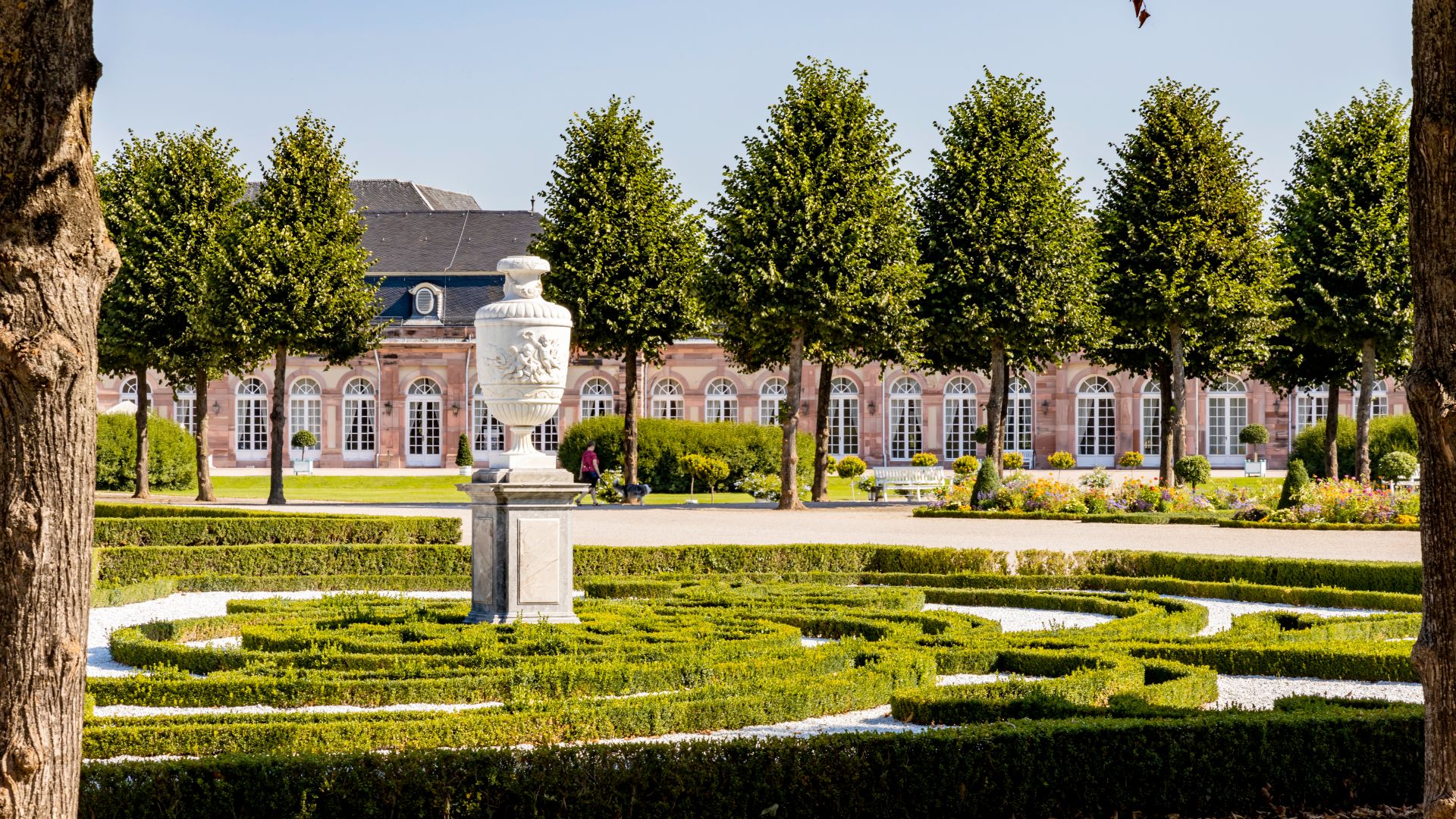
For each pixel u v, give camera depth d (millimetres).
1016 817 7945
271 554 19547
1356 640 13273
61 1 5059
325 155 38406
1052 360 38469
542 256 37500
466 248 62500
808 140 34969
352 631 12945
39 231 5066
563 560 13430
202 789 6984
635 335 37312
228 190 39469
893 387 59500
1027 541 24234
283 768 7125
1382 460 39281
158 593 17719
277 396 38000
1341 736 8484
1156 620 14391
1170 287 37656
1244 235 38406
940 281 36656
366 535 22719
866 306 34781
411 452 61375
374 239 63125
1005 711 9508
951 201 36781
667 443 49188
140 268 38562
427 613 13672
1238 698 11180
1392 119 37750
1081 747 8117
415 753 7332
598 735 9242
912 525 28375
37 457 5113
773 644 12672
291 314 36844
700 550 20094
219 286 36656
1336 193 37938
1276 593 17891
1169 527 27609
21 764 5090
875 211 34719
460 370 61000
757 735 9078
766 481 41125
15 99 5012
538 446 60344
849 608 15766
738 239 34719
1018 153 36531
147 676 10711
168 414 61906
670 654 11797
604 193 37000
